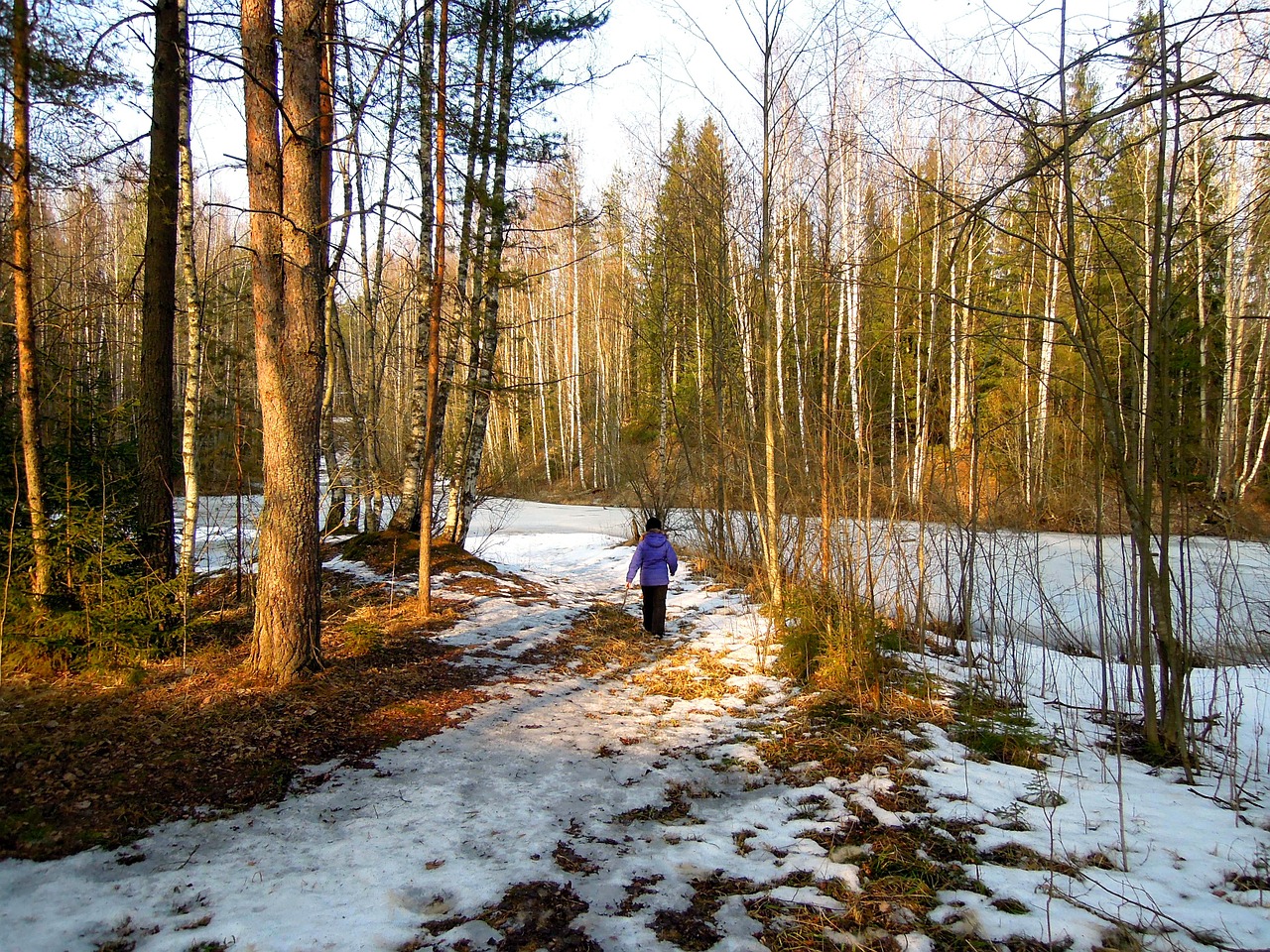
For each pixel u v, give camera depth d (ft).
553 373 128.67
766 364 28.17
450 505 41.63
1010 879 11.57
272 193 19.45
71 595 20.03
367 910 10.33
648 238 63.26
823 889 11.34
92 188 23.81
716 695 22.33
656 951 9.60
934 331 28.55
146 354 25.53
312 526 20.29
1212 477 21.76
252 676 19.79
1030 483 36.68
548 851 12.42
